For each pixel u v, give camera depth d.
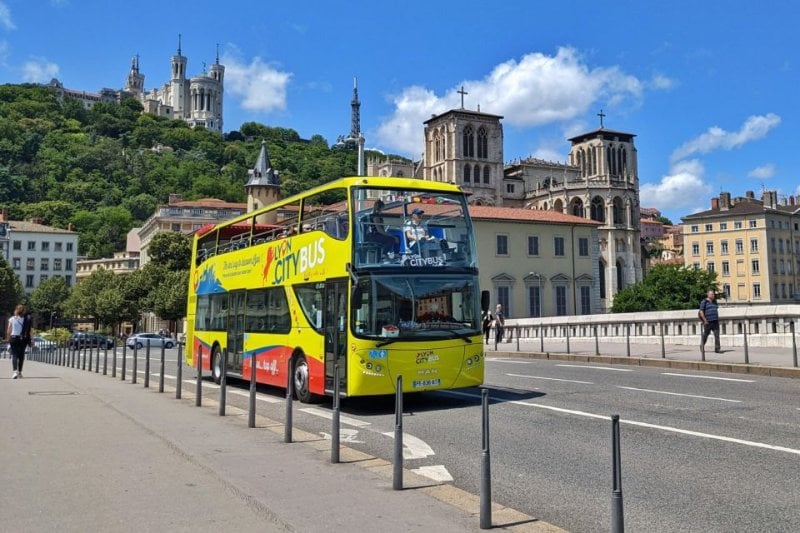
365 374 12.67
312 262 14.55
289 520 6.05
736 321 26.59
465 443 10.03
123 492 7.04
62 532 5.77
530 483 7.75
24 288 137.50
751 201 124.12
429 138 122.19
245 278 18.12
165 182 184.38
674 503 6.86
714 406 12.75
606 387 16.02
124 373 20.38
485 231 66.31
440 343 13.25
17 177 170.25
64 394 15.75
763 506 6.68
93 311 98.12
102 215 165.00
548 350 29.41
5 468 8.10
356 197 13.34
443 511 6.42
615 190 111.62
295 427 11.76
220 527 5.91
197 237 22.86
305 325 14.67
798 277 118.56
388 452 9.58
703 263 121.06
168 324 92.56
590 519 6.46
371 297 12.93
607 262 110.19
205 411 13.23
